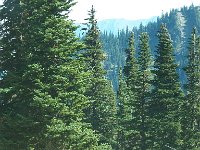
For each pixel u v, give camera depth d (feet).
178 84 155.12
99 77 144.05
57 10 88.12
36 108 85.51
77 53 91.35
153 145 155.12
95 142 89.20
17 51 90.17
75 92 85.61
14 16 89.51
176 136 152.76
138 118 159.63
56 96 85.87
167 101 151.84
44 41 84.79
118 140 205.98
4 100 90.33
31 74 82.74
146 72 162.50
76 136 84.79
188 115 171.53
